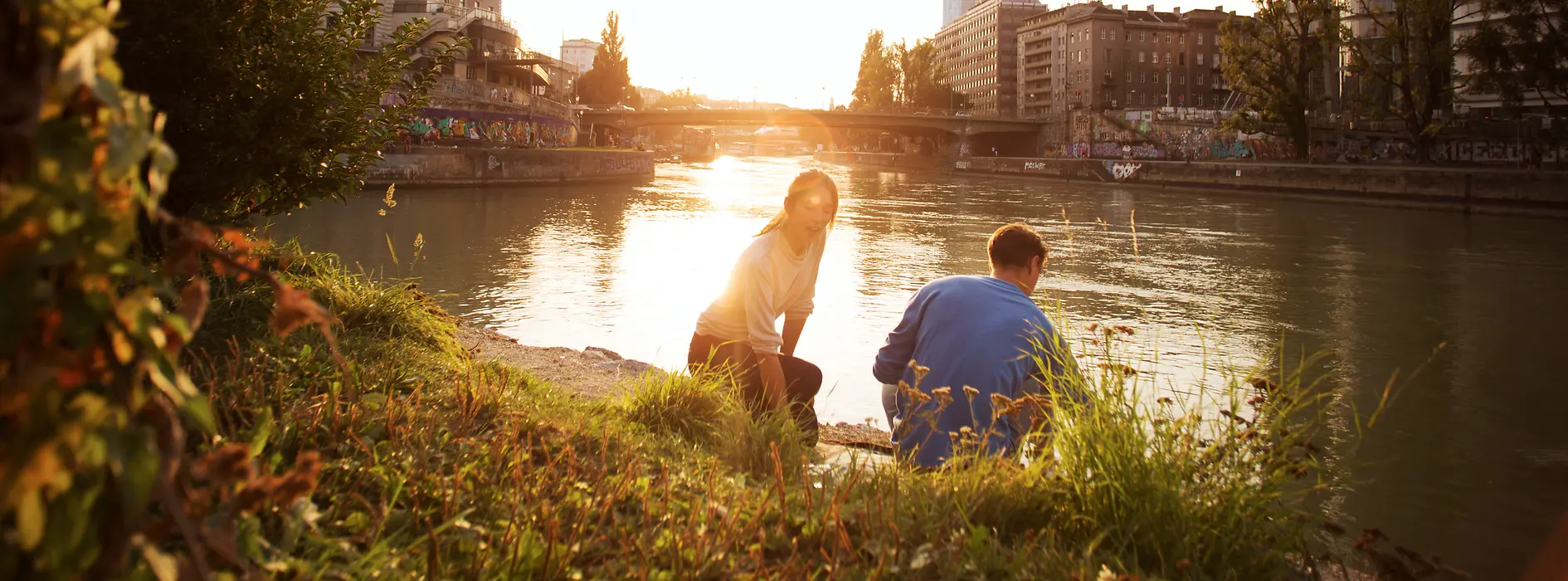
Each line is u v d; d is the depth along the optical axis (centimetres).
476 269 1395
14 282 78
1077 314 1127
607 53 10181
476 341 607
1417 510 450
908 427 334
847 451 405
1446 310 1229
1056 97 11888
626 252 1705
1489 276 1622
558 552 206
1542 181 3441
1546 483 501
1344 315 1167
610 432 316
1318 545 368
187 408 98
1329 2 5088
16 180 77
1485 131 5816
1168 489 253
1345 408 694
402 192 3916
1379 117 4803
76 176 80
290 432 258
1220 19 11294
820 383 420
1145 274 1558
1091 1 12656
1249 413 411
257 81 489
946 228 2492
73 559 88
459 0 6388
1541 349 961
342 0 520
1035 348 333
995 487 269
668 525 231
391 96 1941
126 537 93
